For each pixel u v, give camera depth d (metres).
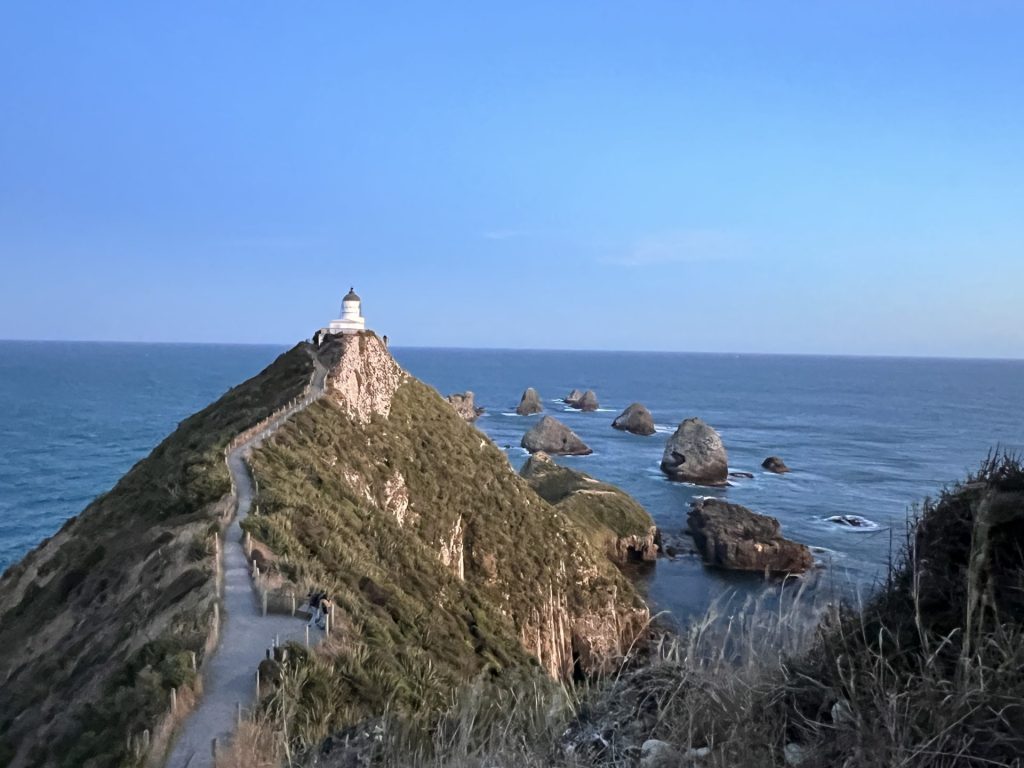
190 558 22.19
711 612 7.93
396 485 40.53
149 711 13.77
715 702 6.45
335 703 14.52
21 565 35.12
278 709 13.38
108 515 34.56
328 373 46.97
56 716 17.22
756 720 6.03
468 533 43.78
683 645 7.83
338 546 25.48
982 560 5.74
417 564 30.62
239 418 40.84
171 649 16.25
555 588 44.03
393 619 22.38
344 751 10.55
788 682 6.18
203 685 14.84
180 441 41.94
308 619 18.47
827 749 5.23
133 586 23.52
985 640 5.30
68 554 31.73
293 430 37.94
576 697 9.26
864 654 5.78
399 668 17.59
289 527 24.95
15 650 25.20
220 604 18.95
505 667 24.94
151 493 33.12
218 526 24.34
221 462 31.89
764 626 7.30
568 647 42.31
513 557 43.84
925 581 6.29
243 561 22.02
